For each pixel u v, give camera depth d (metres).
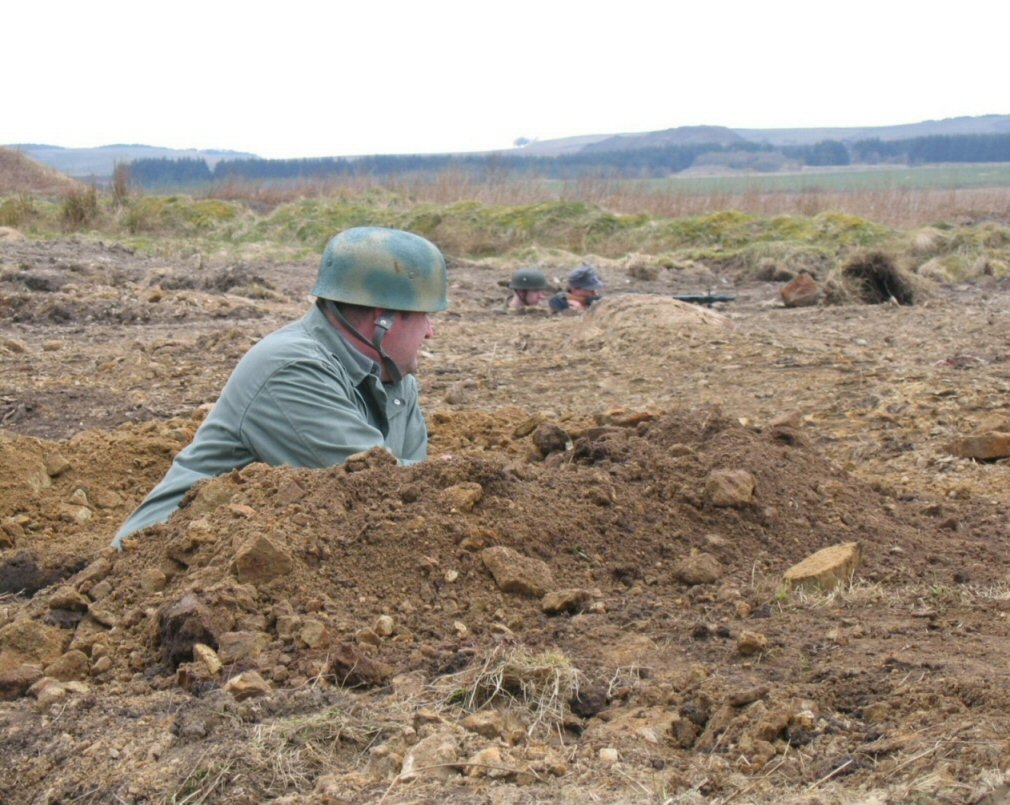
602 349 9.74
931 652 2.93
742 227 24.48
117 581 3.35
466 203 26.25
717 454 4.31
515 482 3.76
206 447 3.92
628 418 5.40
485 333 11.38
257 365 3.91
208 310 12.52
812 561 3.66
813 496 4.25
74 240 20.08
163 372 8.77
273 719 2.63
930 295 14.73
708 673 2.88
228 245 23.19
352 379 3.99
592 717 2.73
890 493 4.76
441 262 4.11
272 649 2.94
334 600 3.16
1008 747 2.32
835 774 2.37
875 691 2.70
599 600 3.37
